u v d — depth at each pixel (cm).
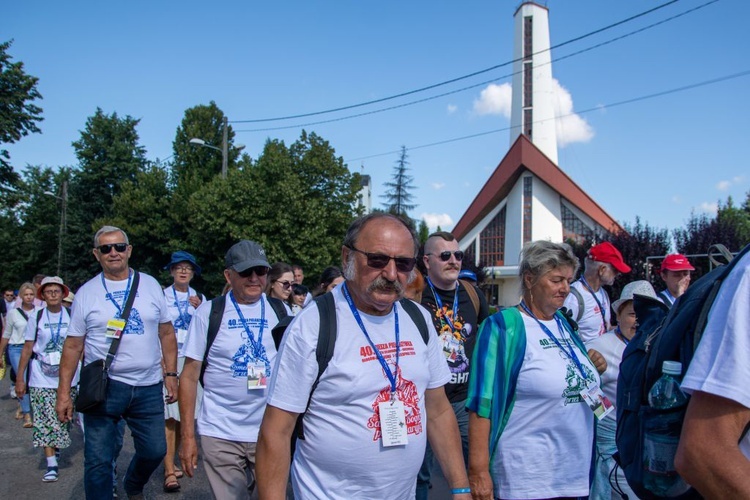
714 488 140
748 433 145
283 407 211
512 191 4884
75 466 632
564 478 288
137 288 446
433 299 443
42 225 4694
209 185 3022
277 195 2739
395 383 217
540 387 286
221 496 368
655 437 181
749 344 140
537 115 5566
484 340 296
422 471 429
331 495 211
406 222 228
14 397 1053
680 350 177
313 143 3025
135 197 3581
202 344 383
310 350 211
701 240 1888
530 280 306
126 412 433
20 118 2672
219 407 376
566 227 4797
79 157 4272
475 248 5166
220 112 4172
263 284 401
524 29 5653
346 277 225
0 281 4962
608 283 576
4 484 567
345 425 211
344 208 3045
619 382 224
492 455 294
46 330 608
